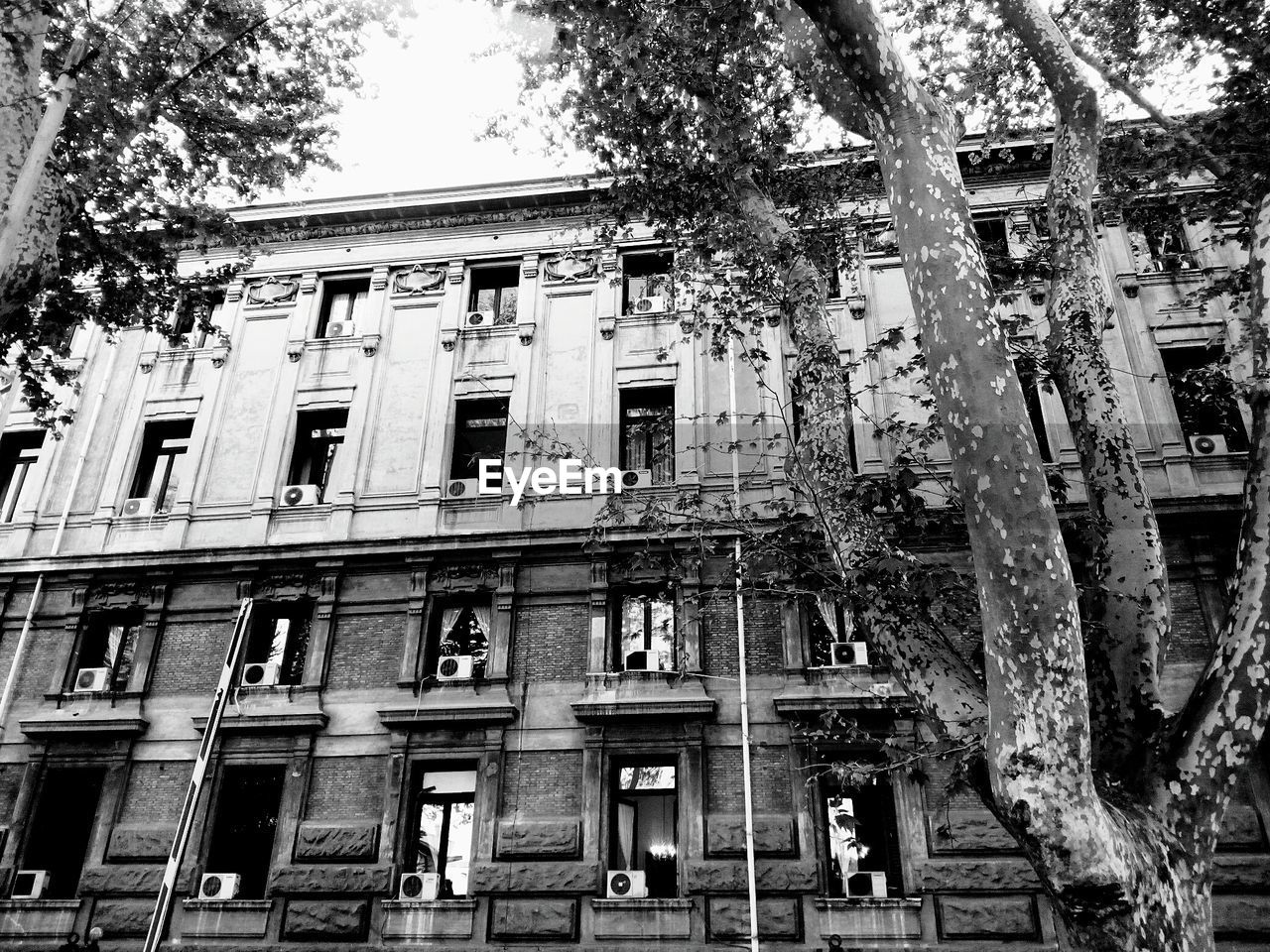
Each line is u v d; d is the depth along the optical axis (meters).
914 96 7.14
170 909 14.77
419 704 15.79
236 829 15.60
